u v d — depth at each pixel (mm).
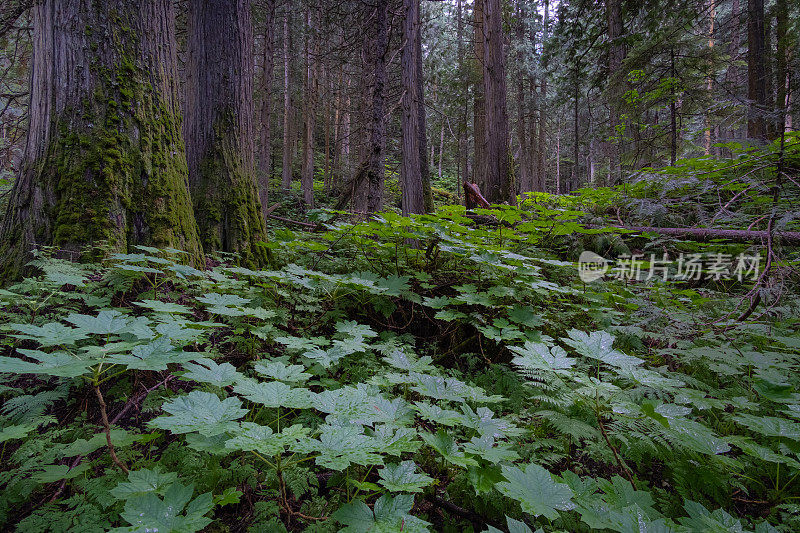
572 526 1470
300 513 1477
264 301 2867
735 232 4207
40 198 2719
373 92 7992
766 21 8781
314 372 2395
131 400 2006
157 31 3244
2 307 2262
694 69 7684
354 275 3367
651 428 1641
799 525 1482
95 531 1302
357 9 9008
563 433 1902
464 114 14883
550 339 2768
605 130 10477
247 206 4117
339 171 17406
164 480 1257
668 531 1152
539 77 19672
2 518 1400
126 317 1695
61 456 1526
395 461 1817
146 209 2998
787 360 2307
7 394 1977
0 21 4906
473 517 1612
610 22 10227
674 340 2594
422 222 4012
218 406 1365
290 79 18797
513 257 3240
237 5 4180
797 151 3631
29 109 2875
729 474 1674
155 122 3148
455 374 2844
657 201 4969
